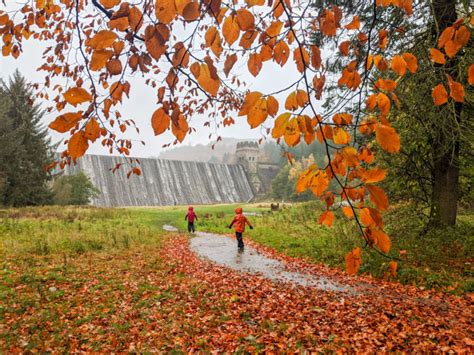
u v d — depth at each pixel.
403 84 6.34
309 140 1.42
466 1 5.01
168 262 9.62
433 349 4.07
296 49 1.52
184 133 1.38
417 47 5.66
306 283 7.43
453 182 9.37
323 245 10.47
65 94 1.13
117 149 4.23
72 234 13.95
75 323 5.11
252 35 1.38
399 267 7.51
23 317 5.23
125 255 10.61
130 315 5.45
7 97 38.31
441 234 8.93
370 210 1.41
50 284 6.98
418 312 5.28
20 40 3.36
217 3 1.17
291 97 1.42
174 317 5.40
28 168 39.25
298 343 4.40
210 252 11.63
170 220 29.19
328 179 1.54
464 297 5.82
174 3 1.09
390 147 1.37
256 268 9.03
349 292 6.66
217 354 4.19
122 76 1.42
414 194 10.36
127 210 35.62
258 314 5.50
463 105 7.63
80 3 3.24
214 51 1.30
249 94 1.34
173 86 1.35
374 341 4.37
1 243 11.33
